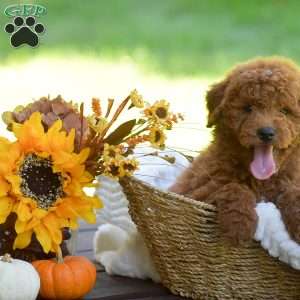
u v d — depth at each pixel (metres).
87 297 3.32
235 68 3.39
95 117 3.26
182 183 3.40
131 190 3.24
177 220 3.17
